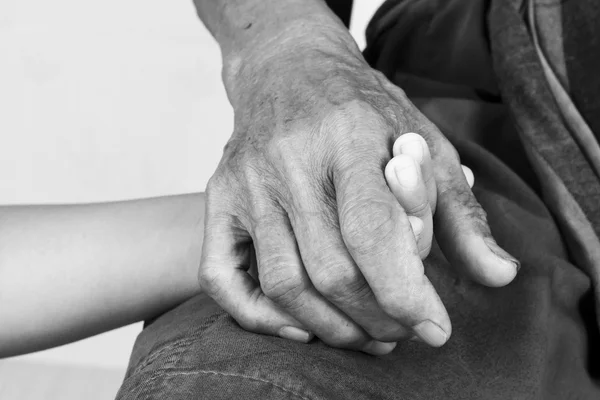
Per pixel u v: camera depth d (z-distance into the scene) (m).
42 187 1.41
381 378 0.45
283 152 0.46
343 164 0.43
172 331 0.48
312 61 0.52
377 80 0.51
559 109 0.56
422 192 0.42
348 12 0.81
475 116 0.61
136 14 1.63
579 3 0.56
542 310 0.51
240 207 0.47
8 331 0.55
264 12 0.58
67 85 1.53
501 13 0.60
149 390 0.43
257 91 0.52
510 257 0.44
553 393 0.51
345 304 0.43
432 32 0.67
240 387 0.42
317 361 0.44
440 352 0.48
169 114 1.51
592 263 0.54
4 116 1.48
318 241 0.43
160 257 0.57
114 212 0.59
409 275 0.41
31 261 0.56
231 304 0.46
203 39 1.62
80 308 0.56
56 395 1.18
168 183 1.44
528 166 0.60
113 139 1.48
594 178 0.55
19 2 1.60
